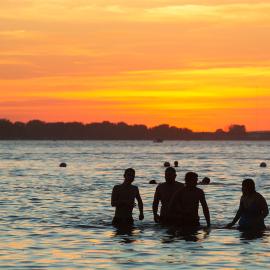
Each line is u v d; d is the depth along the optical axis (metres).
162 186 61.28
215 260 43.53
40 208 76.44
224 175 155.50
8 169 183.38
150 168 190.38
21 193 98.88
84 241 51.34
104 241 51.31
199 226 60.00
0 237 53.38
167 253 46.09
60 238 52.91
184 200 60.25
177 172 169.25
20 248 48.00
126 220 61.16
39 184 120.69
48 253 45.97
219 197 92.88
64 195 95.12
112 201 61.34
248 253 46.12
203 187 112.94
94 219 65.56
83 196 93.38
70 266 41.47
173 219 60.44
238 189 108.00
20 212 72.00
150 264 42.22
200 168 192.62
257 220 58.09
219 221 64.19
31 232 56.31
